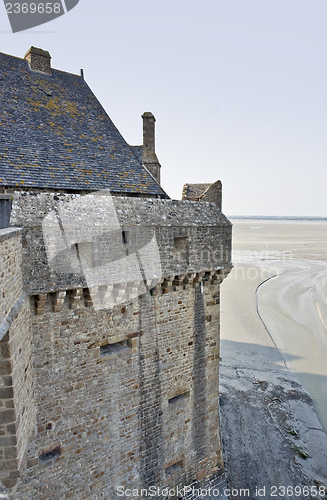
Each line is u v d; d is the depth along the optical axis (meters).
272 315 35.88
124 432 11.02
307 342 29.38
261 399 21.02
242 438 17.36
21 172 11.05
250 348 28.22
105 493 10.61
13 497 8.34
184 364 12.68
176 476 12.52
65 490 9.73
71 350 9.64
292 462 15.83
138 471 11.43
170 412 12.30
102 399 10.43
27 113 13.22
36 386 9.02
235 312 36.56
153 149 17.14
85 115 15.03
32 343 8.84
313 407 20.30
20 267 8.05
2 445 6.70
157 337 11.74
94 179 12.46
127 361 10.98
